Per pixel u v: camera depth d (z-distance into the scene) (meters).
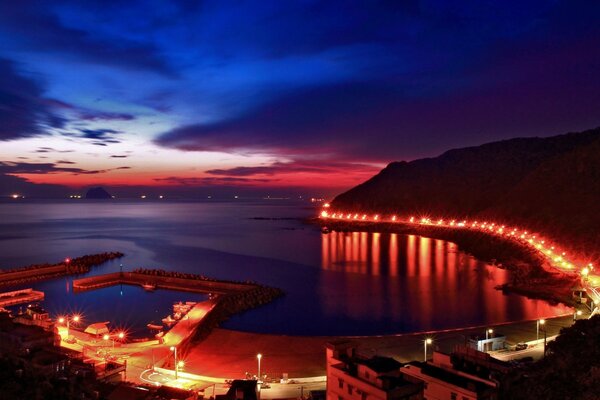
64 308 117.50
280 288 136.88
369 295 128.75
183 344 75.94
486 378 45.28
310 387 57.94
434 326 98.38
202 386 58.28
